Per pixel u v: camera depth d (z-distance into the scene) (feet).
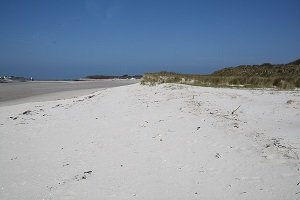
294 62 128.67
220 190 21.79
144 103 52.70
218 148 28.81
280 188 21.59
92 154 30.17
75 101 68.49
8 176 26.05
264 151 27.68
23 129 42.83
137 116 43.29
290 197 20.48
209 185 22.53
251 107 47.62
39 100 90.12
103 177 24.79
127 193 22.03
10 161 29.66
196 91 61.11
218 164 25.66
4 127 44.80
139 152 29.53
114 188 22.88
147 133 34.88
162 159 27.43
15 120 49.88
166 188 22.43
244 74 120.16
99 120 43.96
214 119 38.11
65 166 27.58
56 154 30.99
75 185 23.71
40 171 26.81
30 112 56.65
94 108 54.29
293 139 31.30
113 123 41.09
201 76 103.50
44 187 23.71
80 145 33.27
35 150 32.76
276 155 26.71
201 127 34.96
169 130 35.06
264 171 24.04
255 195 20.94
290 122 39.29
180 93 59.06
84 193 22.41
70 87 156.76
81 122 44.09
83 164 27.76
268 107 47.93
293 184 22.00
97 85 179.52
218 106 46.78
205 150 28.58
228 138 31.19
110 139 34.24
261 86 77.61
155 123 38.42
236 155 27.07
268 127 36.24
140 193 21.93
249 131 33.63
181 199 20.94
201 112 42.11
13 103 84.53
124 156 28.86
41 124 45.44
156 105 49.57
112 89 88.99
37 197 22.24
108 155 29.48
